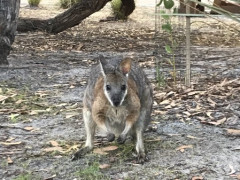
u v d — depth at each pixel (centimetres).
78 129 390
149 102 353
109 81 330
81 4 816
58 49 727
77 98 460
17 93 470
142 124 346
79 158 346
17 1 547
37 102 449
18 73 541
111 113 334
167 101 442
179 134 377
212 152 349
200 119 402
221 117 405
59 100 455
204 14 299
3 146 365
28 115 420
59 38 826
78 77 530
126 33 915
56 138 376
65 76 534
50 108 432
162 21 561
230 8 485
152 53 677
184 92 460
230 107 423
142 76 354
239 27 871
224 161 338
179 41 541
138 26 1025
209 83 493
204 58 628
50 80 518
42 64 602
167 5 442
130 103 331
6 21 541
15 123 404
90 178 323
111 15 1147
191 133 379
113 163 339
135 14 1224
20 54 676
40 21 862
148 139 369
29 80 516
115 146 357
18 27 854
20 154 354
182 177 322
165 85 486
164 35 554
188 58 478
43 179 323
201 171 328
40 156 351
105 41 810
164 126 392
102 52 700
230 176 322
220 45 746
